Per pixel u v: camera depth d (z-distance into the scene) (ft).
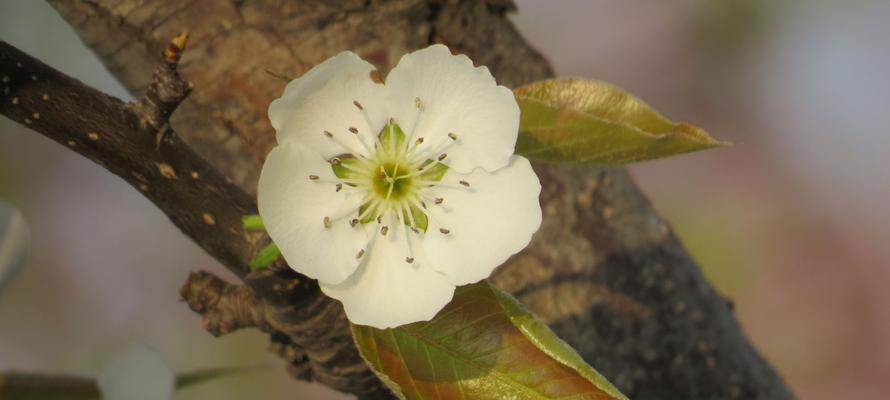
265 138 1.20
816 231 2.69
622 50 2.62
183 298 1.07
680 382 1.28
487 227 1.01
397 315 1.00
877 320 2.70
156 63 1.20
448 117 1.01
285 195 1.00
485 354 1.01
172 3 1.19
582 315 1.25
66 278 2.38
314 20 1.20
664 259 1.28
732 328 1.31
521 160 1.01
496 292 1.01
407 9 1.21
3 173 2.31
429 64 1.00
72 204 2.40
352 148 1.01
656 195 2.65
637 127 1.04
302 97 0.99
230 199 1.05
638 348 1.27
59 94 1.02
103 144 1.02
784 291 2.72
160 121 1.02
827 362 2.73
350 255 1.01
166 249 2.45
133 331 2.39
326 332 1.06
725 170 2.68
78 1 1.19
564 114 1.04
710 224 2.63
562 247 1.25
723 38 2.60
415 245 1.01
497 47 1.24
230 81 1.20
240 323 1.07
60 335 2.35
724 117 2.65
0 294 1.16
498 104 1.01
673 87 2.63
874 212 2.70
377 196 1.01
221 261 1.06
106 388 1.19
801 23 2.59
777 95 2.64
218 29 1.20
